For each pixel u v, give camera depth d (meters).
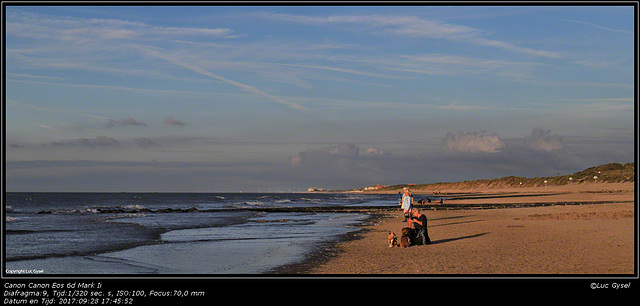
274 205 75.62
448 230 23.17
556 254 13.93
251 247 17.81
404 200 23.88
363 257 14.60
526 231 20.97
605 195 80.50
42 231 25.33
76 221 34.38
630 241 16.52
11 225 29.80
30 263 14.25
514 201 69.62
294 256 15.23
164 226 29.22
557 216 29.47
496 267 12.17
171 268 13.24
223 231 25.31
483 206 54.16
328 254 15.52
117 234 23.61
